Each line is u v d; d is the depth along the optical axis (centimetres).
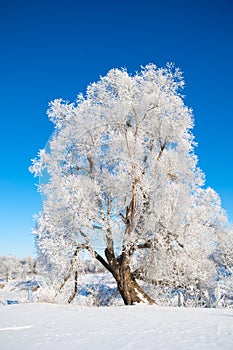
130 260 1602
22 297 1833
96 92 1639
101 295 1747
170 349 658
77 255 1490
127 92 1559
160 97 1537
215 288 1741
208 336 762
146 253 1595
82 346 680
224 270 1864
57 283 1576
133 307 1245
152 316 1022
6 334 781
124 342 709
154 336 761
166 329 834
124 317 1003
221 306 1708
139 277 1588
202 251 1583
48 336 762
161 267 1540
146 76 1617
